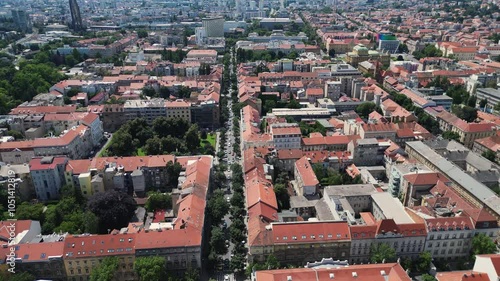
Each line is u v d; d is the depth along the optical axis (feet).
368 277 618.44
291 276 612.70
